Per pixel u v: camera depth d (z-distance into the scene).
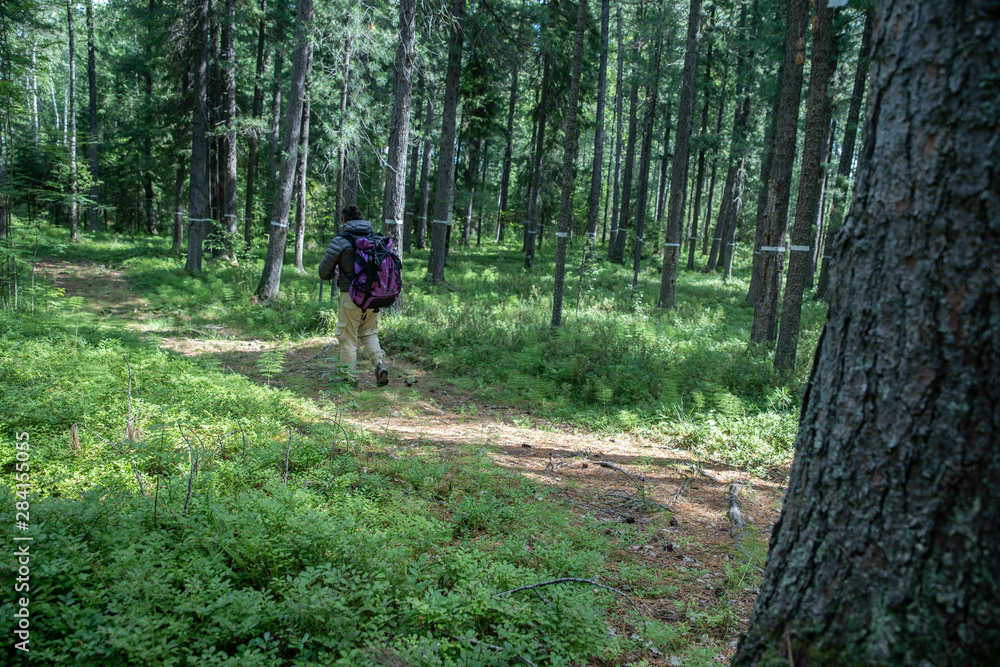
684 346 11.12
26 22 10.78
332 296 13.80
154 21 20.31
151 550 2.81
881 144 1.86
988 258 1.63
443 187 18.89
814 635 1.85
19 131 15.22
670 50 24.14
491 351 10.13
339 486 4.32
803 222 8.94
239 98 25.97
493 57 17.98
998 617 1.56
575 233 42.53
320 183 29.66
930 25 1.73
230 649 2.52
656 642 3.00
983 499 1.60
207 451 4.64
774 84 18.00
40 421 4.91
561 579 3.30
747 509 5.08
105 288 16.81
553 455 6.26
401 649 2.44
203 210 20.08
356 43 14.73
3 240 10.57
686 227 52.91
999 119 1.63
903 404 1.73
